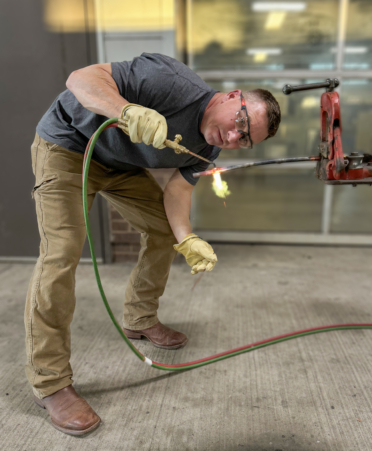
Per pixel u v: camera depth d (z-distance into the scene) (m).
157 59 1.28
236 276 2.61
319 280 2.53
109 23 2.44
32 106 2.59
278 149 3.14
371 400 1.45
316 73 2.91
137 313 1.80
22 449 1.24
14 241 2.85
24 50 2.50
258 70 2.96
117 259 2.88
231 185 3.27
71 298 1.32
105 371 1.62
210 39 2.94
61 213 1.32
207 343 1.83
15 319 2.07
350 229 3.22
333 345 1.79
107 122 1.15
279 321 2.02
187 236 1.39
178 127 1.32
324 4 2.79
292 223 3.28
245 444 1.25
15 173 2.71
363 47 2.86
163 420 1.36
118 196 1.65
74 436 1.29
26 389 1.53
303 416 1.37
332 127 1.16
